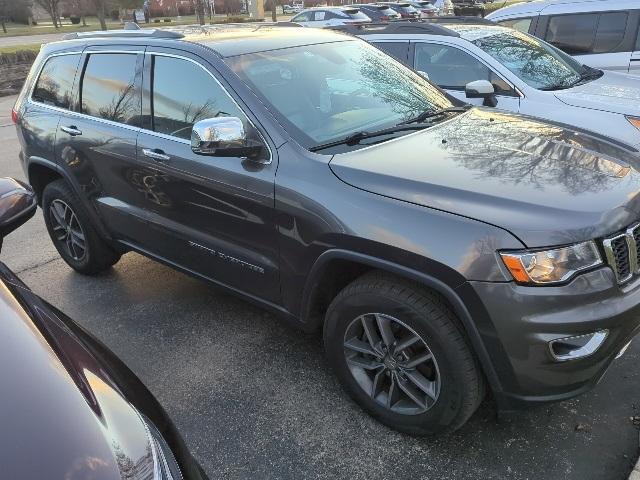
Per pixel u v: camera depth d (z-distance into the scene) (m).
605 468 2.48
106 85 3.84
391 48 6.25
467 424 2.77
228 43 3.34
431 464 2.56
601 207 2.30
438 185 2.44
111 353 2.06
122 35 3.84
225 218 3.11
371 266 2.52
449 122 3.27
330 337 2.83
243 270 3.14
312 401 3.02
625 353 3.23
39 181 4.64
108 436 1.50
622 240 2.32
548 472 2.48
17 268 4.89
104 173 3.88
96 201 4.05
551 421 2.76
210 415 2.96
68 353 1.78
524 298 2.17
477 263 2.21
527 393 2.32
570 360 2.23
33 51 19.11
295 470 2.58
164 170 3.37
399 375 2.64
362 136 2.98
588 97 5.18
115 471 1.41
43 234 5.69
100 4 33.22
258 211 2.90
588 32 7.83
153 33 3.66
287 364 3.34
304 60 3.42
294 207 2.72
